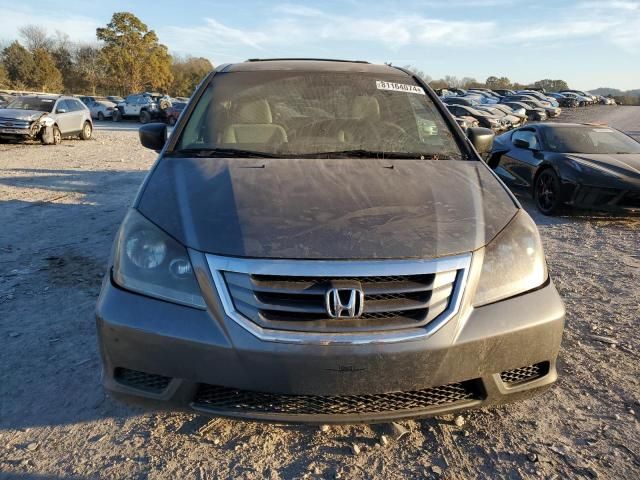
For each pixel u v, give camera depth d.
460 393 2.12
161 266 2.09
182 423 2.45
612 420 2.50
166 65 70.25
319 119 3.18
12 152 13.44
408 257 2.02
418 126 3.23
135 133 23.08
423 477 2.12
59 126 16.31
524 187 8.05
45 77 62.59
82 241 5.27
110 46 65.25
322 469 2.16
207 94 3.33
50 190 8.06
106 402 2.59
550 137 8.02
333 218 2.17
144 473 2.13
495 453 2.27
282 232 2.07
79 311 3.60
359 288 1.94
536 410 2.58
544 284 2.25
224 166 2.63
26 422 2.43
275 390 1.94
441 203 2.35
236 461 2.20
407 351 1.93
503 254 2.18
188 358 1.97
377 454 2.25
